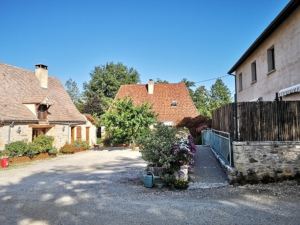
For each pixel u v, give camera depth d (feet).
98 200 31.50
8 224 24.07
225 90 242.58
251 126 36.96
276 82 51.44
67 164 64.64
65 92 115.34
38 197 33.45
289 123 36.88
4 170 56.85
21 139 75.97
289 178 35.78
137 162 64.64
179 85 140.36
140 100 134.31
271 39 53.26
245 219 23.70
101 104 159.63
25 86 92.48
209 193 33.04
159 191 35.29
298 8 42.22
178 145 40.11
